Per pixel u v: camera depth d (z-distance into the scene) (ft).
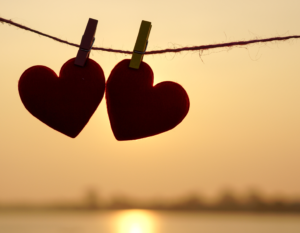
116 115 2.14
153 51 2.12
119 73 2.13
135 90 2.13
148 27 2.11
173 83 2.16
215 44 2.11
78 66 2.12
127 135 2.15
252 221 65.41
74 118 2.13
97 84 2.12
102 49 2.14
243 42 2.11
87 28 2.11
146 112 2.14
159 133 2.16
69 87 2.12
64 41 2.11
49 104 2.12
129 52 2.14
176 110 2.14
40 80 2.13
